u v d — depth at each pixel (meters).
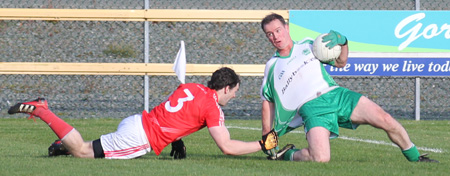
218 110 18.94
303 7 54.00
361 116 19.73
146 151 19.23
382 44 36.72
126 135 19.00
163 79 48.31
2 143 25.88
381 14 36.56
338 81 47.41
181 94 19.25
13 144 25.42
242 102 43.12
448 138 29.91
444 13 36.91
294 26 36.41
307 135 19.72
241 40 55.94
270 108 21.30
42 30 57.47
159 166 17.66
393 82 48.78
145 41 36.72
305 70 20.44
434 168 18.30
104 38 56.69
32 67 36.00
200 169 17.28
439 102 44.78
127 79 48.81
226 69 19.59
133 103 42.28
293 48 20.84
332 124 19.72
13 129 31.77
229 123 35.94
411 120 38.00
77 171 16.44
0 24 57.62
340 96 20.06
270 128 21.31
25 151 22.52
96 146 19.14
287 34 20.81
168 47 54.75
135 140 19.02
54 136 28.92
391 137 19.80
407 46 36.84
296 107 20.38
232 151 18.81
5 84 46.66
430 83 50.22
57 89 46.00
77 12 36.12
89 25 58.31
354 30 36.50
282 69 20.66
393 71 36.97
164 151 23.45
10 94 43.78
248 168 17.81
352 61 36.69
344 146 25.95
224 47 54.50
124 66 36.44
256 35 56.94
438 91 48.22
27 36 56.34
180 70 20.34
